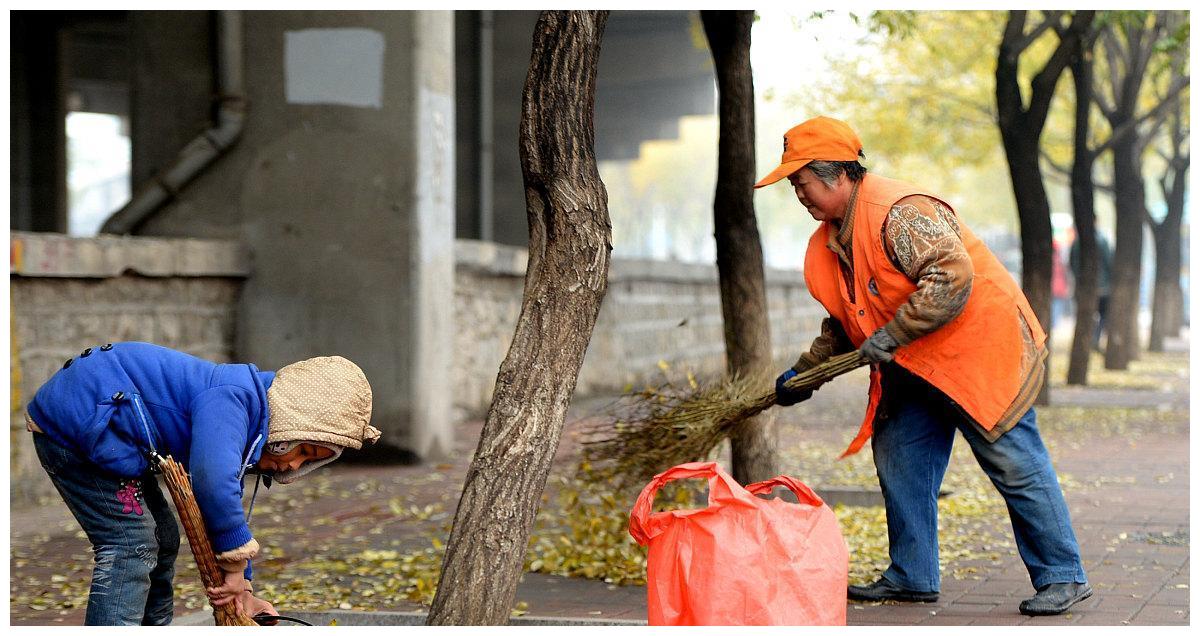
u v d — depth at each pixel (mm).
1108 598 5906
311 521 8664
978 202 53250
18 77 22250
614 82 34219
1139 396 17438
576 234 4297
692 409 6168
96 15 22531
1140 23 14172
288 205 11539
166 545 4773
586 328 4324
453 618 4133
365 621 5586
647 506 4508
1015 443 5590
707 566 4316
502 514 4160
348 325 11469
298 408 4184
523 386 4234
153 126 11961
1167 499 8977
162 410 4207
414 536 8039
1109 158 33125
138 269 10086
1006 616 5598
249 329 11609
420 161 11398
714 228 7133
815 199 5562
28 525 8383
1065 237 45125
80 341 9609
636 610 5895
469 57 22531
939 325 5309
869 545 7277
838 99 24281
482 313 15281
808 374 5688
